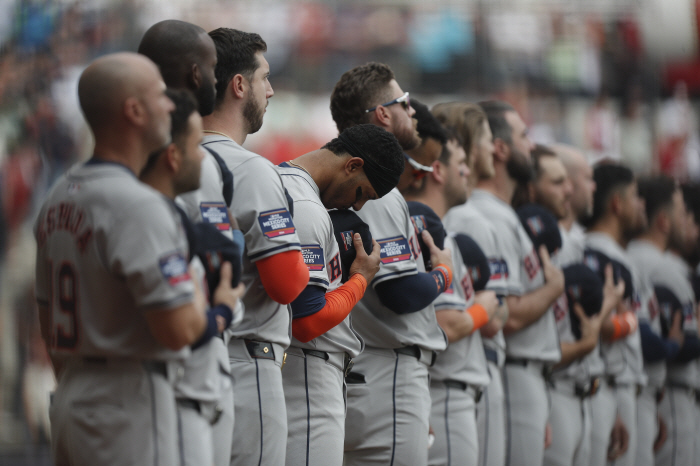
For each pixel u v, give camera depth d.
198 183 8.62
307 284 10.59
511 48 34.03
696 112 36.47
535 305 15.52
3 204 25.00
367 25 32.75
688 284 22.41
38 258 8.71
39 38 27.00
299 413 11.02
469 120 15.93
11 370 22.70
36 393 22.66
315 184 11.29
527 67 34.22
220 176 9.62
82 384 7.93
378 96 13.05
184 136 8.41
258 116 10.95
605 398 18.48
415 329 12.45
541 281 15.96
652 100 35.53
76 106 26.92
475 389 14.19
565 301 17.03
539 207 16.56
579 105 34.72
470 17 33.62
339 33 32.47
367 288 12.48
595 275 17.16
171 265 7.51
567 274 17.09
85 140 26.83
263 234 9.86
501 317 14.90
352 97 13.15
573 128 34.66
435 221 13.30
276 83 32.09
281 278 9.82
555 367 16.75
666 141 36.03
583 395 17.09
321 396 11.15
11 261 24.23
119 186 7.70
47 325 8.94
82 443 7.82
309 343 11.09
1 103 26.20
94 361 7.91
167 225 7.61
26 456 22.00
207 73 9.63
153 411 7.85
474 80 33.66
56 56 27.11
